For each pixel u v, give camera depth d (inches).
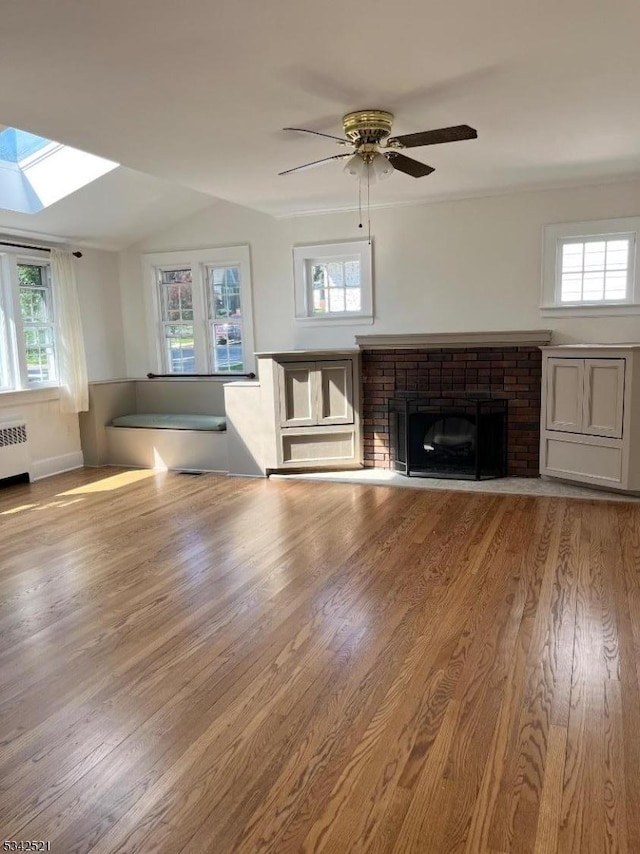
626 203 197.9
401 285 227.3
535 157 172.1
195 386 259.0
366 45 102.5
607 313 202.2
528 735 79.1
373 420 228.7
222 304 257.3
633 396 175.8
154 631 109.4
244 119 135.2
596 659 96.6
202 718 84.3
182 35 97.3
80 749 78.5
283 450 221.9
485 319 218.4
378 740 78.9
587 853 61.5
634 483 179.6
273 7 89.7
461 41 102.0
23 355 228.1
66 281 235.6
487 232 214.2
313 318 239.3
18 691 91.8
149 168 172.2
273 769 74.2
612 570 131.0
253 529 164.9
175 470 242.1
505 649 100.0
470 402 211.0
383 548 147.3
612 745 76.9
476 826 65.1
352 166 136.3
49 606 120.6
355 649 101.3
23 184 205.3
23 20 91.3
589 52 106.7
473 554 141.8
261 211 233.1
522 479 208.7
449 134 119.5
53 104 124.3
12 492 212.2
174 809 68.4
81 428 252.7
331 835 64.4
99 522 175.2
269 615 114.2
